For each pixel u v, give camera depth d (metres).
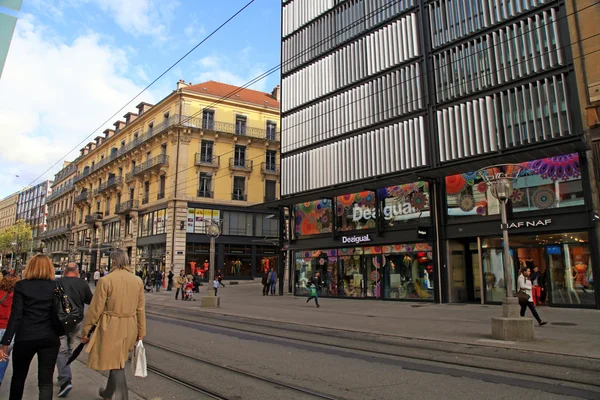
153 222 42.78
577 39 15.99
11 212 112.88
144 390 5.94
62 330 4.45
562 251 15.86
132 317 4.69
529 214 16.66
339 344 9.55
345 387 6.04
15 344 4.32
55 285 4.53
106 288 4.55
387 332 10.95
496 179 10.46
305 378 6.54
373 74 22.86
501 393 5.73
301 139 26.69
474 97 18.66
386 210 21.67
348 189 21.89
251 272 42.69
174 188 40.09
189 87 42.69
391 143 21.58
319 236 25.11
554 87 16.38
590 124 15.37
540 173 16.53
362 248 22.77
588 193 15.23
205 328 12.42
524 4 17.47
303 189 26.03
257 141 44.59
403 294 20.55
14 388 4.36
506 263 9.93
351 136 23.59
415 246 20.31
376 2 23.25
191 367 7.32
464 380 6.41
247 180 43.75
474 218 18.31
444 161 19.31
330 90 25.22
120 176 50.94
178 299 24.97
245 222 43.00
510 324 9.45
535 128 16.70
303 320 13.90
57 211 75.75
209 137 42.19
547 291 16.19
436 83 20.11
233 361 7.77
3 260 87.56
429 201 19.88
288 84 28.19
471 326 11.84
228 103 43.62
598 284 14.73
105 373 6.77
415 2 21.38
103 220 54.19
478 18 18.91
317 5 26.86
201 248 40.50
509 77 17.66
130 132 50.22
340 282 23.70
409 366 7.35
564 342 9.05
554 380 6.40
